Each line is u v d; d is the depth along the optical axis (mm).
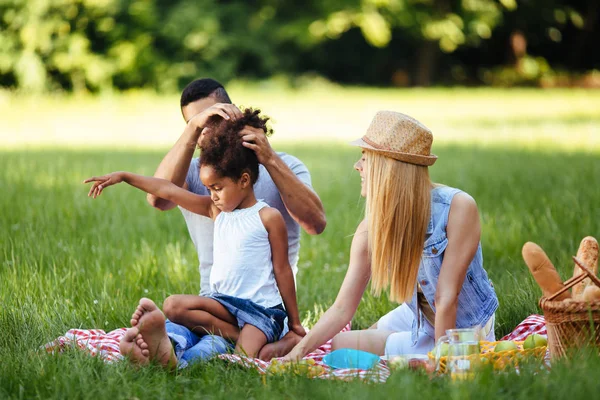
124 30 41344
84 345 5254
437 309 5094
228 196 5574
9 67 38531
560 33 52344
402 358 4832
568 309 4535
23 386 4621
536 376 4250
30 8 38062
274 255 5633
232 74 44781
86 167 15906
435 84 52344
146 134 25344
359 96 42562
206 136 5598
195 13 42531
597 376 4113
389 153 5109
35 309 6246
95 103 37594
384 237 5129
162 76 41844
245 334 5457
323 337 5223
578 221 9141
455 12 49688
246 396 4484
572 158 16547
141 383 4633
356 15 46875
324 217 6039
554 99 39469
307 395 4340
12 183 12789
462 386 4078
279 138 24203
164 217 10547
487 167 15703
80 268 7742
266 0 48031
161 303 6938
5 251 7961
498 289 6863
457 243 5129
